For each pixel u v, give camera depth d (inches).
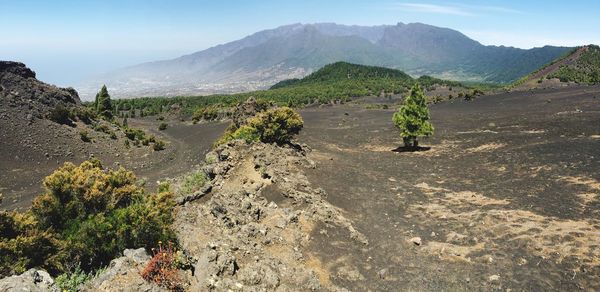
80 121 2129.7
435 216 705.6
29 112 1856.5
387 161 1246.9
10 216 486.0
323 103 4527.6
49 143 1706.4
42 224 511.8
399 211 748.0
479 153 1213.7
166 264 390.3
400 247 580.7
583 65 4394.7
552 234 563.8
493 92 3732.8
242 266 458.3
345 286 467.5
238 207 642.2
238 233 543.2
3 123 1670.8
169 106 4608.8
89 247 485.1
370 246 584.4
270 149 1110.4
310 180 953.5
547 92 2935.5
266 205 716.0
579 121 1429.6
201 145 2159.2
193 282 404.2
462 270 498.3
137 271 385.1
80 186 546.3
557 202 689.6
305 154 1275.8
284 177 871.7
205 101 4739.2
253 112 2223.2
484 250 548.4
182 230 528.7
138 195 604.4
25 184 1349.7
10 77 2160.4
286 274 460.8
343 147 1581.0
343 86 6008.9
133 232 494.0
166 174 1505.9
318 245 568.1
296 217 632.4
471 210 716.7
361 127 2198.6
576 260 487.5
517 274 474.9
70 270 465.4
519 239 561.0
